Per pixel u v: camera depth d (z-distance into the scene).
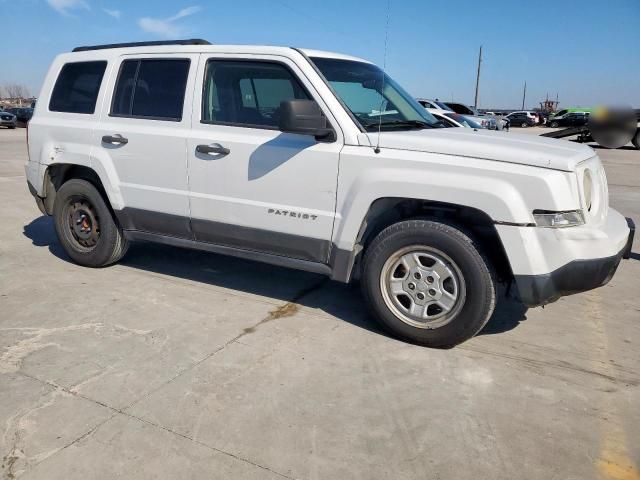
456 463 2.49
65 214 5.15
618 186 11.33
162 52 4.48
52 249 5.86
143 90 4.56
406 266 3.62
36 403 2.88
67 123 4.96
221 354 3.48
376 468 2.45
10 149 17.38
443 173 3.38
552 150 3.45
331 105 3.74
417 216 3.65
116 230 4.96
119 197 4.69
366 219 3.68
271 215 3.97
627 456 2.56
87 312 4.11
